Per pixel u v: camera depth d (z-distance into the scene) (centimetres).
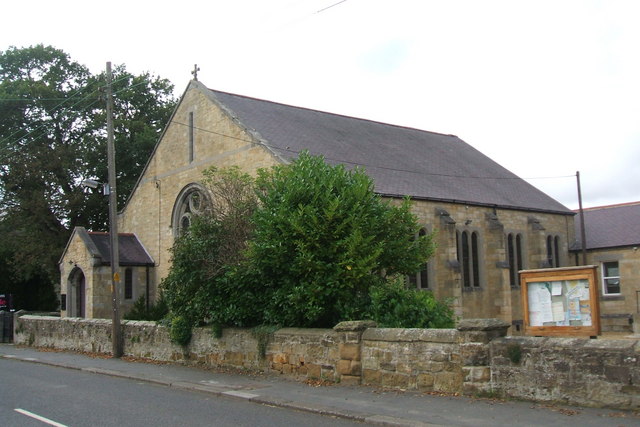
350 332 1316
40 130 4050
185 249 1705
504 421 924
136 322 2094
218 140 2775
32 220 3916
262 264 1521
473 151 3959
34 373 1770
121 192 4147
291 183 1562
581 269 1212
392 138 3447
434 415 988
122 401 1231
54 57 4206
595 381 969
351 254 1443
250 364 1579
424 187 2766
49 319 2645
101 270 2992
